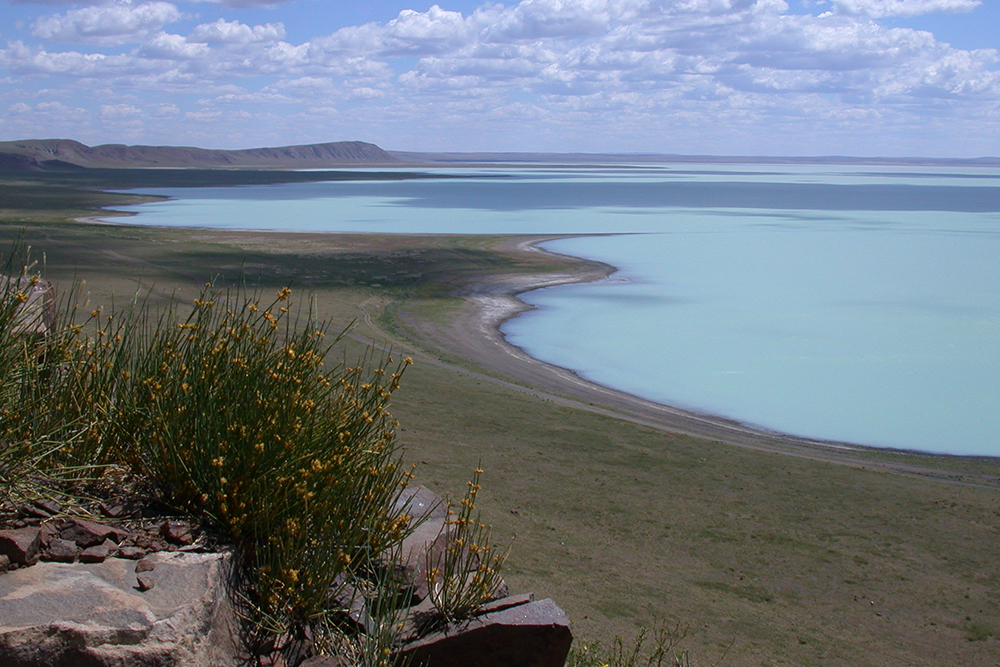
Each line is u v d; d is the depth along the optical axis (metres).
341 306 44.94
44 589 3.07
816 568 15.13
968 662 11.74
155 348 4.48
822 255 70.19
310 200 135.75
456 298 49.28
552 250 71.00
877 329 43.19
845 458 25.03
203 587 3.29
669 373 34.41
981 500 20.50
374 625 3.67
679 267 62.53
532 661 3.87
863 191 183.12
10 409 3.92
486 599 4.07
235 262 58.03
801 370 35.44
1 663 2.74
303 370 4.26
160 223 90.19
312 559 3.77
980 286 56.00
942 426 28.95
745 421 28.73
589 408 27.72
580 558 13.85
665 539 15.78
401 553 4.08
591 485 18.70
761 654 10.81
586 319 44.31
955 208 128.00
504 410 25.27
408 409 23.77
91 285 41.50
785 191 179.88
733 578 14.16
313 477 3.91
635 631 10.74
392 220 98.38
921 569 15.53
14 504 3.54
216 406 4.05
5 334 3.99
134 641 2.94
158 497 3.95
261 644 3.44
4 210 102.75
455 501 15.74
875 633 12.38
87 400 4.25
